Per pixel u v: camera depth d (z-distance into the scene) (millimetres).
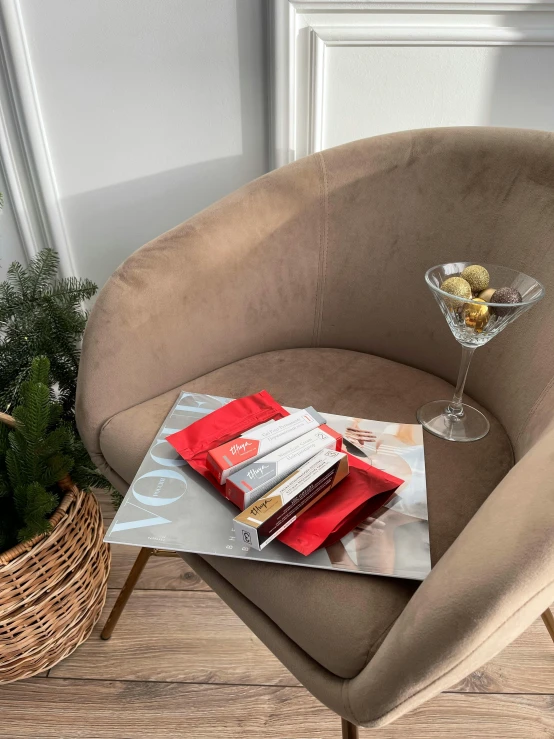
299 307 917
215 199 1138
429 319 877
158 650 929
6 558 711
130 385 786
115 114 1057
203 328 840
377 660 465
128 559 1085
